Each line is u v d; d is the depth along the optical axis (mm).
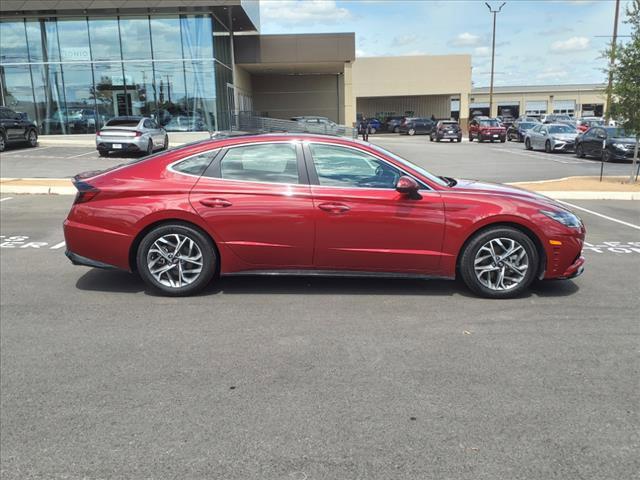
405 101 59000
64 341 4488
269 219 5320
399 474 2811
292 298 5520
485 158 24516
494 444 3066
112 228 5414
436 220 5316
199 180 5422
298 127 33750
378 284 5980
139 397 3584
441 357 4184
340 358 4160
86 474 2814
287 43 34906
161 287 5504
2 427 3248
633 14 14016
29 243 8039
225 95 31125
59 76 27516
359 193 5316
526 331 4699
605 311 5203
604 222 10055
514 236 5379
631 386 3748
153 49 27297
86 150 24156
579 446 3057
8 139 23594
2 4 25766
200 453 2984
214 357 4180
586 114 76250
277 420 3307
